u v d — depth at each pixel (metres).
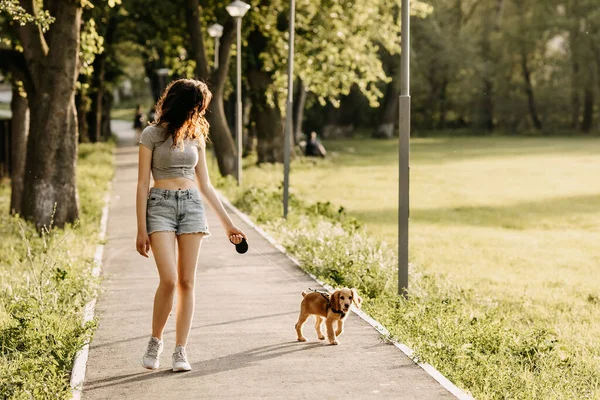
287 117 18.12
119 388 6.11
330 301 7.36
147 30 30.44
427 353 7.02
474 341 8.05
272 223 16.78
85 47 17.50
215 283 10.64
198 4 26.77
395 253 14.32
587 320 10.89
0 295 9.48
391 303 9.86
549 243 18.89
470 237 19.55
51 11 16.05
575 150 55.72
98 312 8.77
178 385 6.18
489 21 77.81
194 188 6.28
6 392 5.86
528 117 79.38
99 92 45.56
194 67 29.75
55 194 16.11
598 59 73.94
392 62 68.38
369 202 27.03
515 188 32.44
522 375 6.95
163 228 6.17
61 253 11.80
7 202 22.83
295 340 7.61
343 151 53.81
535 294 12.68
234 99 45.81
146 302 9.32
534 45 74.62
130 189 24.89
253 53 31.31
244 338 7.69
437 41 72.06
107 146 44.16
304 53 29.48
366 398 5.91
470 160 46.81
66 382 6.19
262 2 28.72
